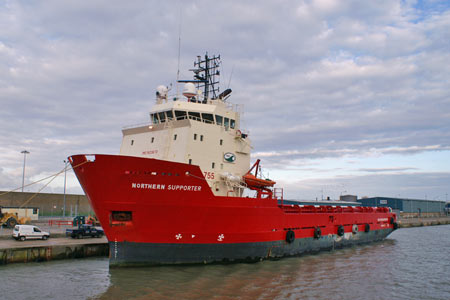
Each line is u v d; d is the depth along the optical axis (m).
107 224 18.62
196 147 21.84
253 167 25.03
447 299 16.53
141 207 18.52
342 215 31.67
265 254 22.97
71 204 57.81
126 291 15.95
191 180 19.41
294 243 25.34
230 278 18.34
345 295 16.62
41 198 54.16
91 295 15.60
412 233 54.56
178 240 19.50
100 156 17.73
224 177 22.31
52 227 36.47
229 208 20.70
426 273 22.00
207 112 23.14
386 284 19.00
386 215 39.94
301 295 16.25
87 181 18.19
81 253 25.12
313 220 27.77
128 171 18.03
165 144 22.23
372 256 27.73
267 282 18.05
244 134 25.03
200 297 15.37
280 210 24.14
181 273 18.72
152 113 24.06
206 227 20.03
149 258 19.33
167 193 18.86
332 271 21.41
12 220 35.84
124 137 24.97
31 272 20.03
